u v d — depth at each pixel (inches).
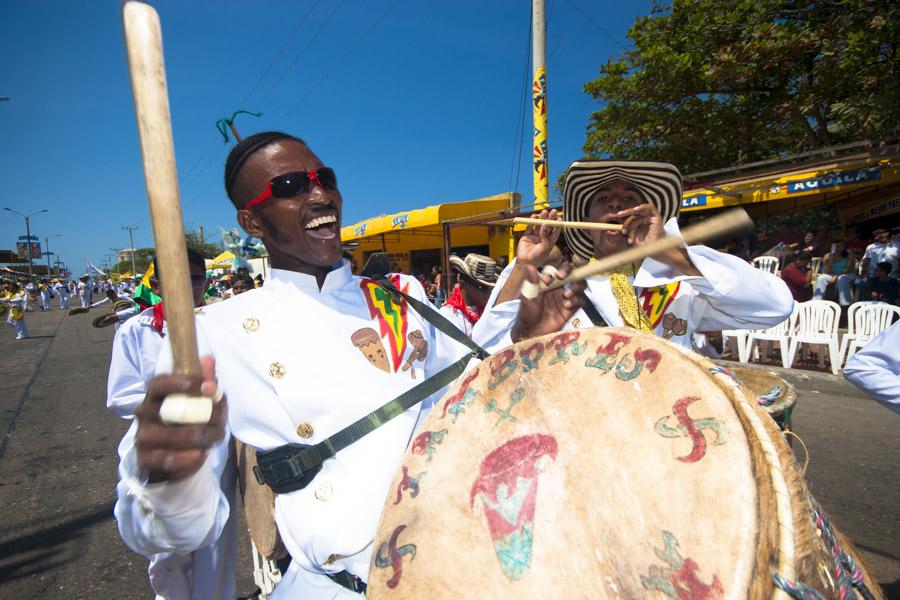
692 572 27.6
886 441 167.0
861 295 319.3
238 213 54.8
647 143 465.4
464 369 55.1
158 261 24.8
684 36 399.5
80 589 116.5
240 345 49.9
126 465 36.6
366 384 49.7
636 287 74.8
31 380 371.6
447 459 44.6
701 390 32.9
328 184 53.1
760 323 74.0
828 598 28.6
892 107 302.5
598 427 38.2
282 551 63.2
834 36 330.6
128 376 95.7
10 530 144.8
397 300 56.6
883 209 371.9
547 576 36.1
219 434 29.3
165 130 22.5
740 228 35.4
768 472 28.5
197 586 74.5
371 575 42.1
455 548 40.2
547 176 372.2
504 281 65.6
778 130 457.1
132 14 21.3
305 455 47.0
